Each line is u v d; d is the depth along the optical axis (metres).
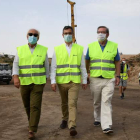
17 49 5.24
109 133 5.35
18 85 5.14
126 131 5.55
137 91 15.85
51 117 6.90
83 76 5.50
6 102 9.84
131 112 7.91
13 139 4.95
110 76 5.50
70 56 5.39
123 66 11.44
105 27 5.53
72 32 5.42
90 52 5.72
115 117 7.09
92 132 5.45
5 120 6.59
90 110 8.08
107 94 5.39
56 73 5.52
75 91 5.29
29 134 4.88
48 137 5.07
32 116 4.93
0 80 22.14
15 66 5.18
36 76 5.09
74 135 4.99
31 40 5.04
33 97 5.04
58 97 11.55
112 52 5.60
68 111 5.54
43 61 5.24
